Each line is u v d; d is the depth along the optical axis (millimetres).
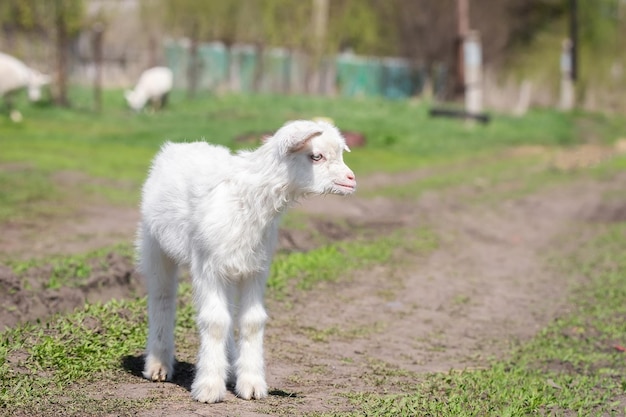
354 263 12695
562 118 45719
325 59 49125
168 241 6895
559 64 58406
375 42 52969
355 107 40250
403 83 54500
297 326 9578
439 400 7172
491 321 10680
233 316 7066
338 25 49344
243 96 41219
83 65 44125
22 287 9141
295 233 13852
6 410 6035
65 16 33219
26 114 29141
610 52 61500
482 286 12438
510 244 15734
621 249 15406
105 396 6551
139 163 21109
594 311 11242
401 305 10984
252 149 6855
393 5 53938
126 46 45125
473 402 7129
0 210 14648
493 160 28625
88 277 9812
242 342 6816
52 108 31516
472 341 9758
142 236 7285
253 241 6547
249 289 6758
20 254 11750
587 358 9188
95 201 16234
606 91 60125
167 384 7043
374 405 6832
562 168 26969
